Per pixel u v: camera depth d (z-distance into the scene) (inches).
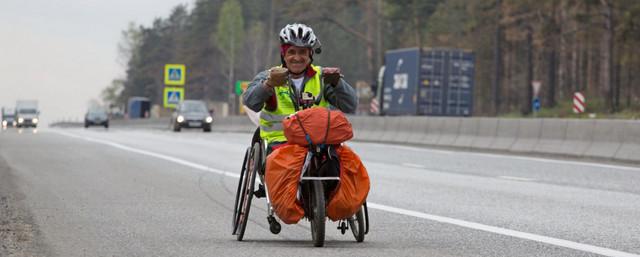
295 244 747.4
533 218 936.9
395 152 2185.0
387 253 694.5
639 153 1822.1
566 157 2000.5
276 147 741.3
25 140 2758.4
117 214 953.5
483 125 2361.0
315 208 720.3
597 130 1957.4
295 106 741.9
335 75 737.0
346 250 708.7
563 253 708.7
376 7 6870.1
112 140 2829.7
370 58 6678.2
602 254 706.2
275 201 719.7
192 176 1446.9
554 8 5467.5
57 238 776.3
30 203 1043.9
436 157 1987.0
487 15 6491.1
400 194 1184.2
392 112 4018.2
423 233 821.9
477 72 7445.9
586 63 7175.2
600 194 1200.8
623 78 6692.9
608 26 4840.1
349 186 717.3
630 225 885.2
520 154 2116.1
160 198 1114.1
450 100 3836.1
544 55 7170.3
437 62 3821.4
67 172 1496.1
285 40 736.3
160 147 2359.7
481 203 1080.2
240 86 5654.5
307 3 6353.3
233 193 1185.4
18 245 730.2
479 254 699.4
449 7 7391.7
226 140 2866.6
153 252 698.8
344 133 713.0
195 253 693.3
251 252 697.0
